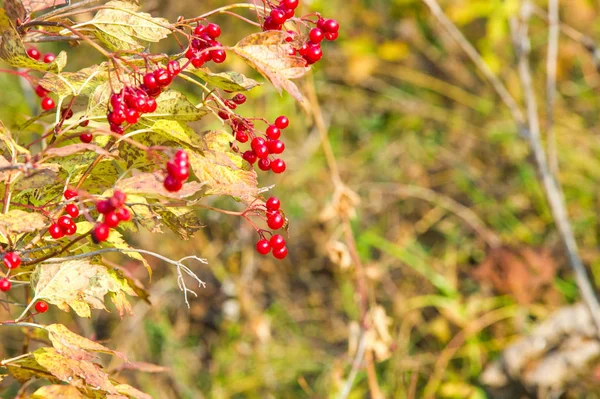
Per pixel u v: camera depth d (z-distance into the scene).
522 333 3.52
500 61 4.76
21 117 2.06
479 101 4.70
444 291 3.70
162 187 1.23
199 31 1.40
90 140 1.45
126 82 1.41
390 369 3.36
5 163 1.26
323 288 3.96
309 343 3.70
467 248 4.06
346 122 4.67
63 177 1.47
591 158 4.43
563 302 3.66
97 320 3.66
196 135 1.37
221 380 3.48
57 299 1.38
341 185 2.97
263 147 1.48
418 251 4.03
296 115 4.17
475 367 3.43
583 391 3.21
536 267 3.66
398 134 4.65
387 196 4.32
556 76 4.85
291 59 1.33
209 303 3.88
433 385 3.34
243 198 1.41
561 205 3.42
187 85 3.83
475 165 4.50
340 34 4.62
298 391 3.49
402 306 3.67
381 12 4.87
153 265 3.87
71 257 1.41
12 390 2.67
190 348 3.72
